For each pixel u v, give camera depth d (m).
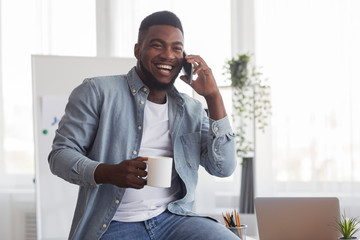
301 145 4.80
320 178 4.79
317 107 4.78
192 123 1.97
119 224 1.77
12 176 4.52
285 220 2.49
